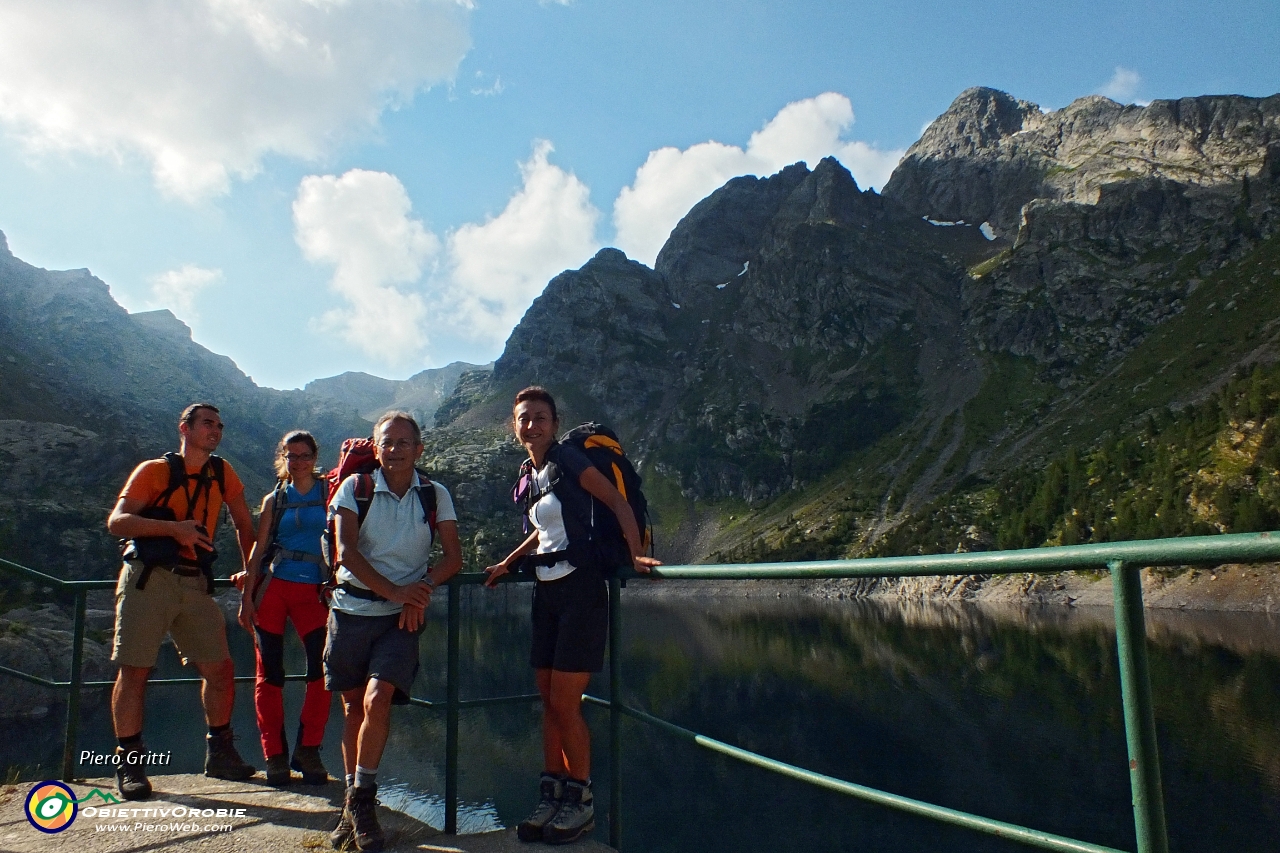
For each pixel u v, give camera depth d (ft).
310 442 22.88
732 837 88.79
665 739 136.26
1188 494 385.70
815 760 118.62
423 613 15.89
